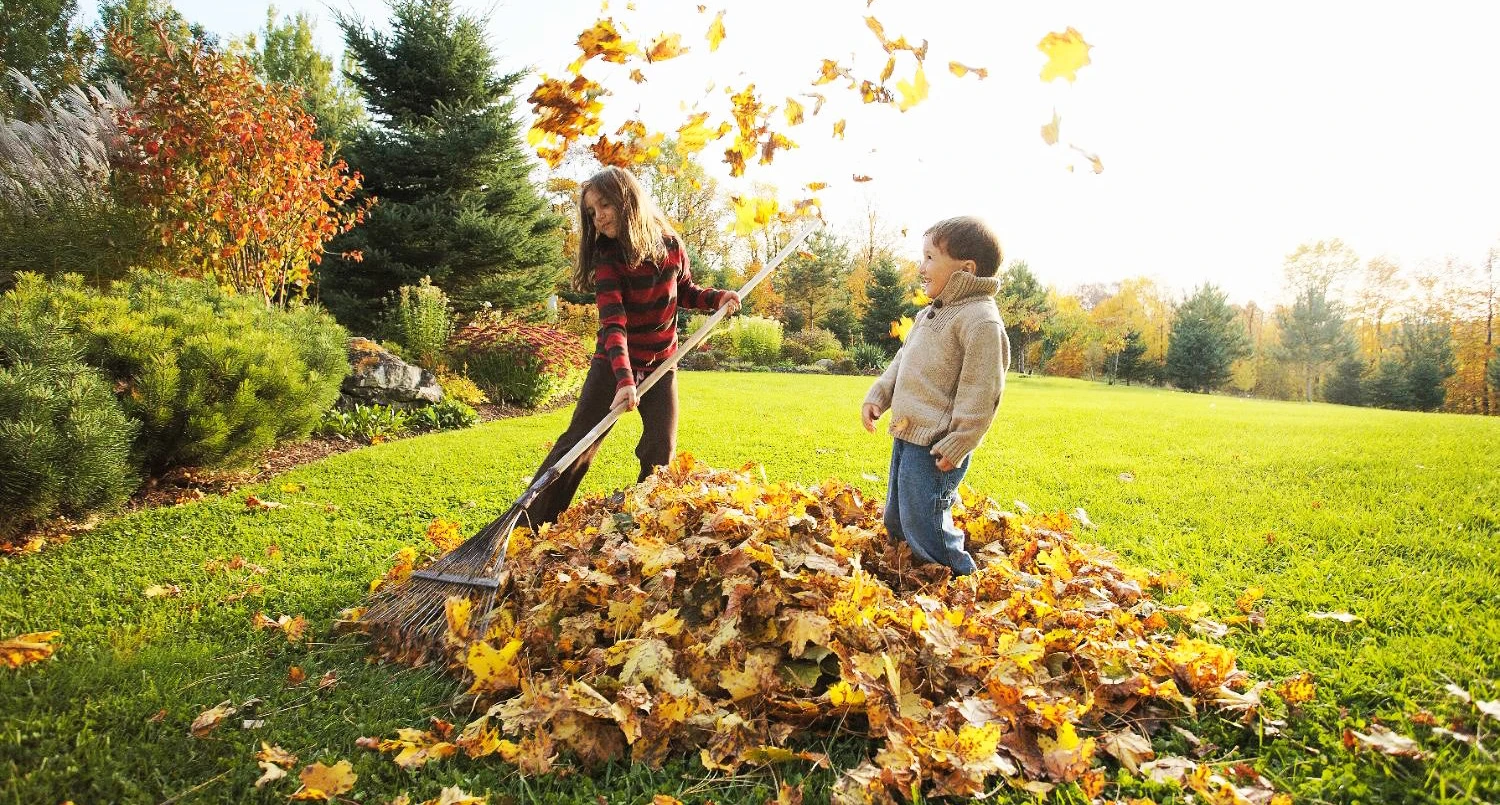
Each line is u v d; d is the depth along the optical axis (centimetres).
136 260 690
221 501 387
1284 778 160
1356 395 3222
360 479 448
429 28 1316
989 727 159
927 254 251
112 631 231
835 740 178
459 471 472
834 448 586
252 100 716
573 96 243
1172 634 230
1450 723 168
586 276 304
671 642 196
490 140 1298
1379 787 152
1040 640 200
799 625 191
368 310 1233
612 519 250
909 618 202
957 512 300
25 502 308
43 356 349
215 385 421
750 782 164
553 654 203
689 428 692
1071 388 1959
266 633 238
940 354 244
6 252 661
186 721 186
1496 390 3016
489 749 169
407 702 198
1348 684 191
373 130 1277
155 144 661
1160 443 635
